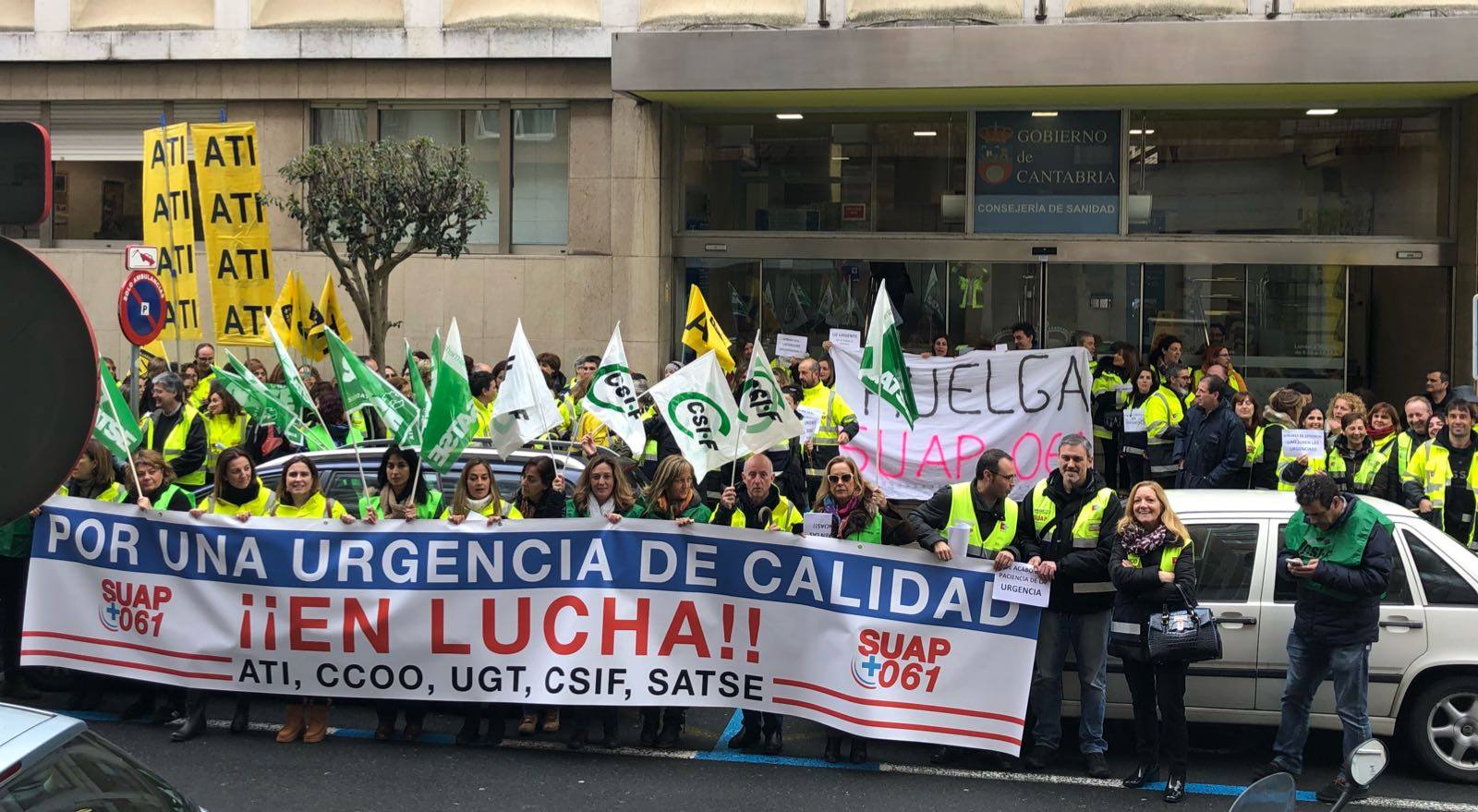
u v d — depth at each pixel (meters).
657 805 6.88
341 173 15.07
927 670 7.48
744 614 7.68
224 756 7.67
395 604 7.85
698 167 18.09
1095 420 14.68
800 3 17.08
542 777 7.34
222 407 11.76
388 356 18.42
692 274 18.22
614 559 7.76
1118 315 17.25
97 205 19.12
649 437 11.82
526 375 8.14
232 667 7.95
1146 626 6.98
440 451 7.93
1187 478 11.52
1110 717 7.75
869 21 16.81
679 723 8.03
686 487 7.94
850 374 13.11
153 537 8.05
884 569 7.53
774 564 7.65
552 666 7.78
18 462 2.78
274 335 9.05
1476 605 7.29
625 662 7.74
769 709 7.66
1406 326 16.94
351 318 18.39
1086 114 17.20
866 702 7.51
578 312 18.02
